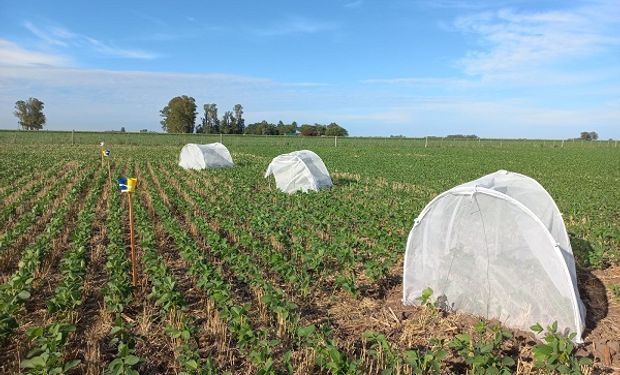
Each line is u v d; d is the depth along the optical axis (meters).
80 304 7.11
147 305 7.39
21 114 95.88
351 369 5.10
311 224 12.77
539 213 7.64
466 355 5.49
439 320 7.05
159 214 13.19
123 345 5.32
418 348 6.27
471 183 7.38
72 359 5.84
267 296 6.90
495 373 5.12
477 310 7.20
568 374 5.19
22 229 10.80
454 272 7.33
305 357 5.75
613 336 6.59
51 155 32.50
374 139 76.69
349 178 23.91
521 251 6.73
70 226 12.15
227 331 6.52
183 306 6.93
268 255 9.38
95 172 23.30
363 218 13.20
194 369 5.23
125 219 13.11
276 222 12.59
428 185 21.56
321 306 7.69
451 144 65.81
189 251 9.14
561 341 5.48
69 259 8.30
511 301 6.89
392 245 10.59
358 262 9.69
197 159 26.17
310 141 64.19
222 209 14.35
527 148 58.38
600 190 20.50
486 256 7.03
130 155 35.28
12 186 17.94
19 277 7.21
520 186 8.23
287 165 18.66
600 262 9.38
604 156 43.50
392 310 7.48
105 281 8.51
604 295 8.12
